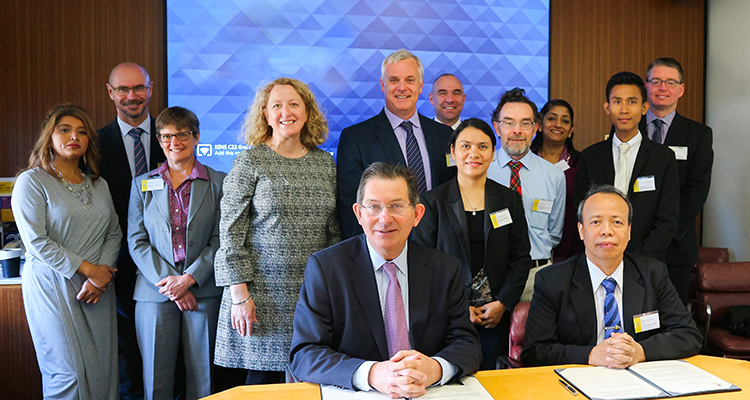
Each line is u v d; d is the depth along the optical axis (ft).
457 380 5.47
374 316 5.86
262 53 13.51
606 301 7.06
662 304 7.08
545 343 7.08
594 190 7.31
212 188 9.84
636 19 15.34
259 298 8.39
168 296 9.17
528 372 5.82
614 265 7.10
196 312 9.47
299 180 8.54
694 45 15.62
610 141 10.73
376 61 13.99
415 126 10.59
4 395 10.53
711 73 15.52
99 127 13.08
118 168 10.96
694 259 11.42
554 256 11.70
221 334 8.63
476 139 8.73
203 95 13.33
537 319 7.23
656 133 12.31
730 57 14.82
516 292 8.87
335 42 13.80
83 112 9.45
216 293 9.57
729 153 14.98
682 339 6.44
